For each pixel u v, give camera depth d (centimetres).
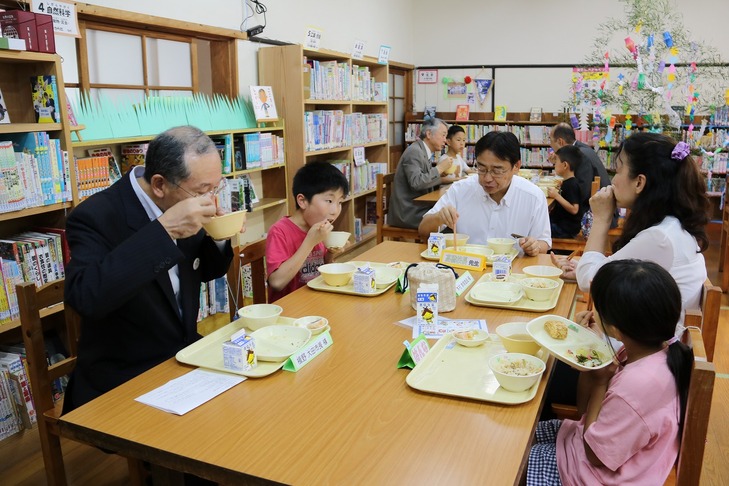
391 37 751
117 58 336
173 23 355
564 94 779
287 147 469
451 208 252
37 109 261
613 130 718
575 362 136
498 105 808
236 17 428
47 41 248
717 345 347
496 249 252
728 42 710
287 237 225
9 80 261
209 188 154
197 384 134
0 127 233
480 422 116
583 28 759
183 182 149
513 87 799
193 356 149
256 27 435
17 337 274
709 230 705
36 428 261
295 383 134
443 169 521
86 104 307
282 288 212
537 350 147
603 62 704
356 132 579
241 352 138
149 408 123
